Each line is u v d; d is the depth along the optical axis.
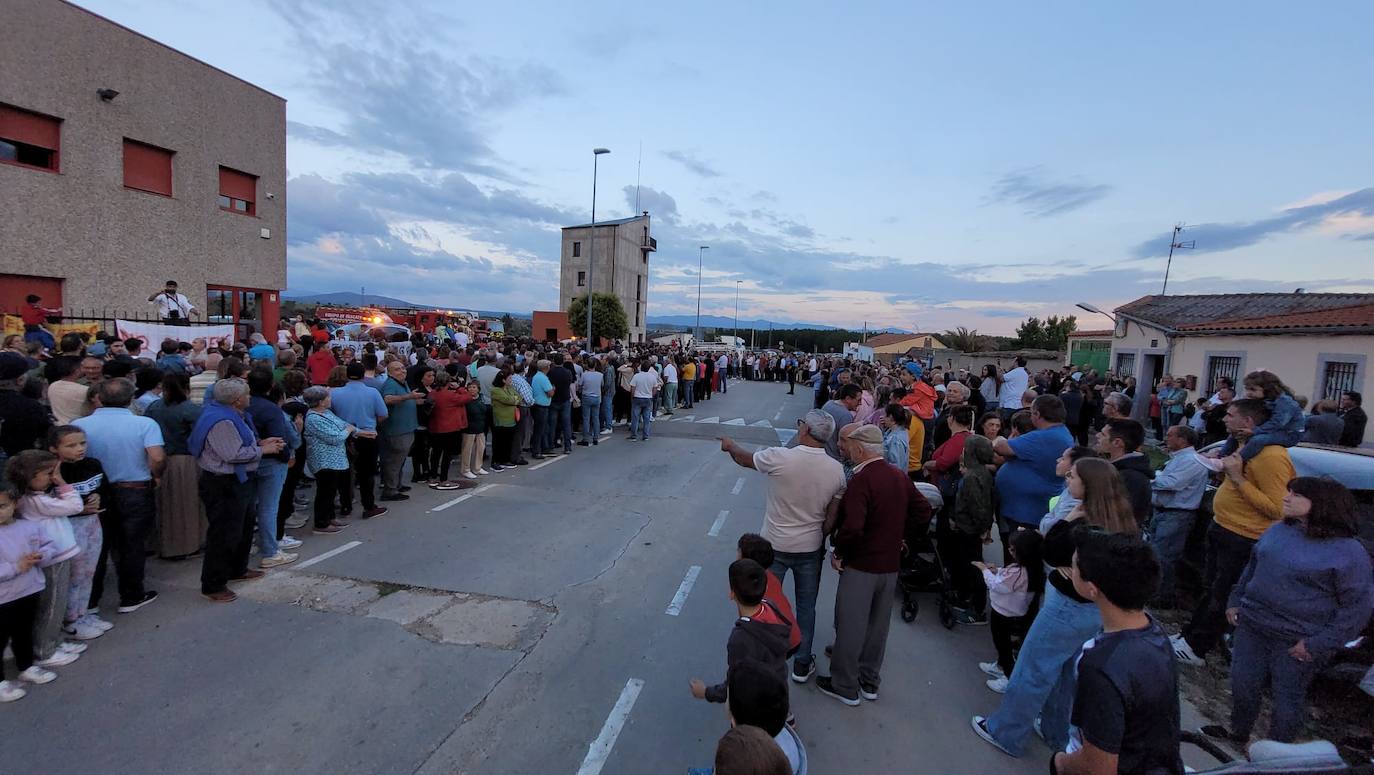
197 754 3.34
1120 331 20.78
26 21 13.54
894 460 6.36
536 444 11.38
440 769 3.31
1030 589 4.19
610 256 69.62
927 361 27.28
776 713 2.29
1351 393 8.88
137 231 15.85
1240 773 2.06
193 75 17.08
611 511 8.17
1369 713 4.15
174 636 4.54
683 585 5.86
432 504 8.16
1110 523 3.28
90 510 4.42
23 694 3.76
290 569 5.84
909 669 4.63
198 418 5.44
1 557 3.67
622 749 3.53
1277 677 3.54
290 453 5.88
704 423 16.89
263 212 19.38
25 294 13.82
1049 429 5.05
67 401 5.58
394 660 4.34
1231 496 4.45
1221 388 11.15
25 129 13.75
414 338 16.95
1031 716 3.56
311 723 3.63
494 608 5.21
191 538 5.89
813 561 4.28
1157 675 2.13
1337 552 3.35
